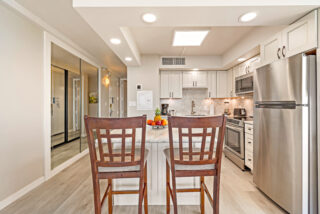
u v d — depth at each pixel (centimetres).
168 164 161
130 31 258
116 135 121
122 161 124
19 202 191
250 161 260
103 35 211
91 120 117
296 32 172
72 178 256
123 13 158
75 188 224
